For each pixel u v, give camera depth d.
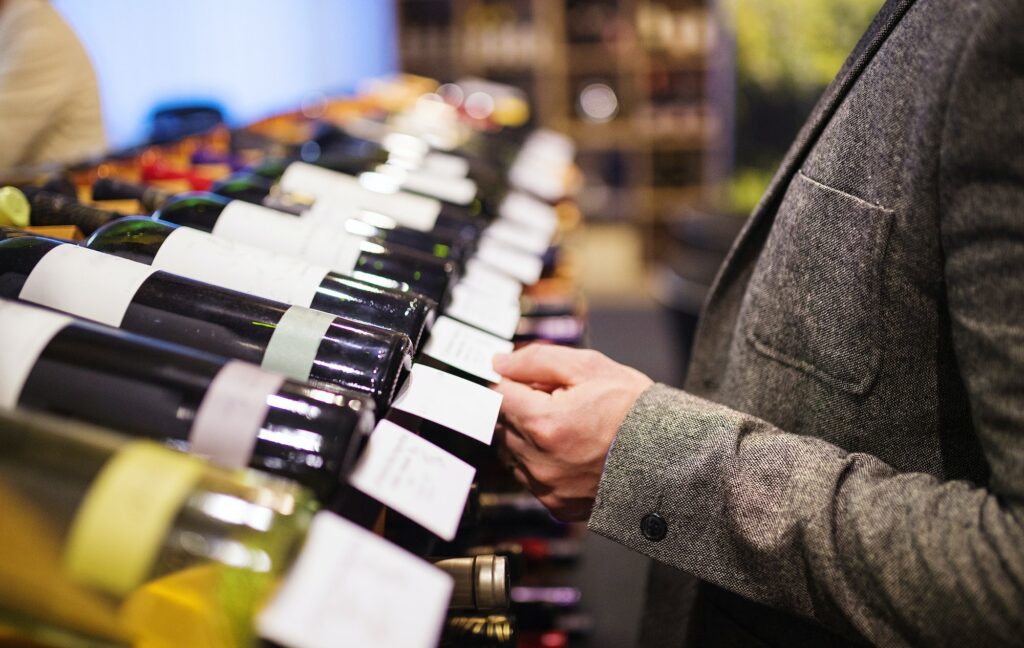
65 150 1.98
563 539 1.17
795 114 4.37
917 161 0.60
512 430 0.72
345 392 0.49
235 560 0.37
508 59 5.22
